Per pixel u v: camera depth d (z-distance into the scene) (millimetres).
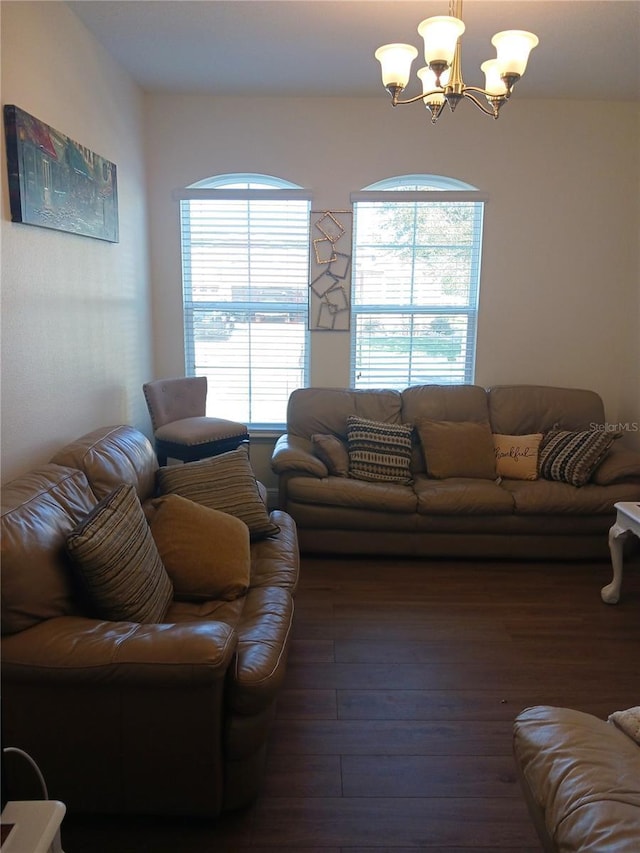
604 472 3480
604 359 4262
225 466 2766
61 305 2627
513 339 4230
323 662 2490
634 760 1275
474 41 3033
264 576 2336
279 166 3998
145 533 2033
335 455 3600
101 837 1677
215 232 4129
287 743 2031
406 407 3961
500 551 3461
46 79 2475
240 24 2857
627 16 2732
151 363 4121
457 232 4133
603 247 4113
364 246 4137
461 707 2227
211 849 1643
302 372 4328
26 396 2328
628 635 2736
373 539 3463
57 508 1907
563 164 4012
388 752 2000
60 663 1517
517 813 1767
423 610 2943
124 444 2572
